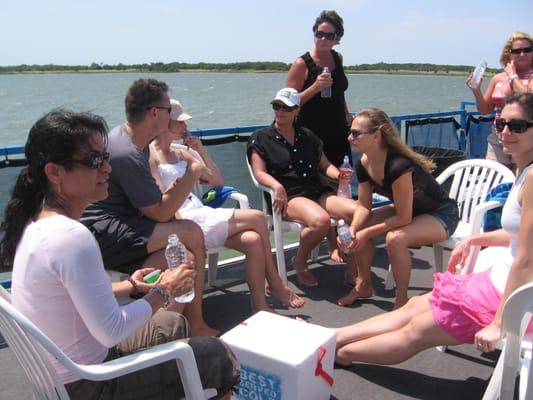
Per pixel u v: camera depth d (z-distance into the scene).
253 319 2.54
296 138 4.02
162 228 2.86
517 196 2.36
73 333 1.63
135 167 2.79
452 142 5.95
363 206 3.62
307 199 3.90
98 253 1.60
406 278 3.36
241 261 4.39
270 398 2.26
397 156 3.30
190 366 1.70
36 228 1.59
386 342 2.59
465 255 2.85
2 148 3.25
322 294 3.81
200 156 3.76
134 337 1.99
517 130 2.34
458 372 2.80
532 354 1.84
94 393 1.69
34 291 1.57
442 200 3.48
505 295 2.10
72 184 1.64
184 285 1.89
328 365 2.40
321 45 4.34
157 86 2.80
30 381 1.67
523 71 4.92
